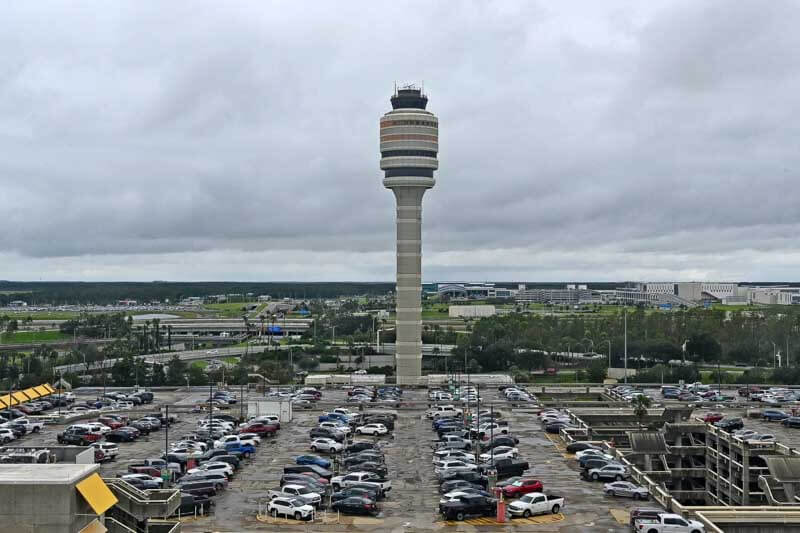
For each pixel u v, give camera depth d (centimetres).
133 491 8681
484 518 10619
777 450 14738
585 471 12825
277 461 14225
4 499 7206
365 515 10725
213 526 10231
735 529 11038
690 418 18550
